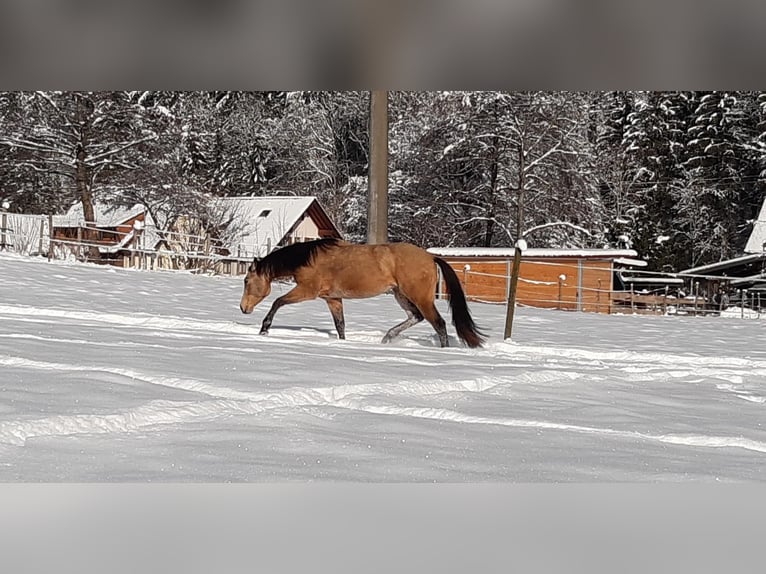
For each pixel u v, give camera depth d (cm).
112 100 3391
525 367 859
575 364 941
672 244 4219
